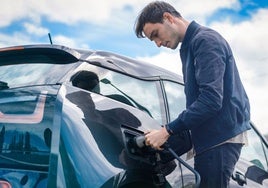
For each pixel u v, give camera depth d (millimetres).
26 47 2250
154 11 2344
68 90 1966
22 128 1851
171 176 2270
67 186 1671
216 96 2084
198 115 2080
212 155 2215
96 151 1838
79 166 1740
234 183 2752
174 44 2406
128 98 2359
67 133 1784
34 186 1681
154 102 2607
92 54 2279
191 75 2273
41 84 2012
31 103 1916
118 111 2135
